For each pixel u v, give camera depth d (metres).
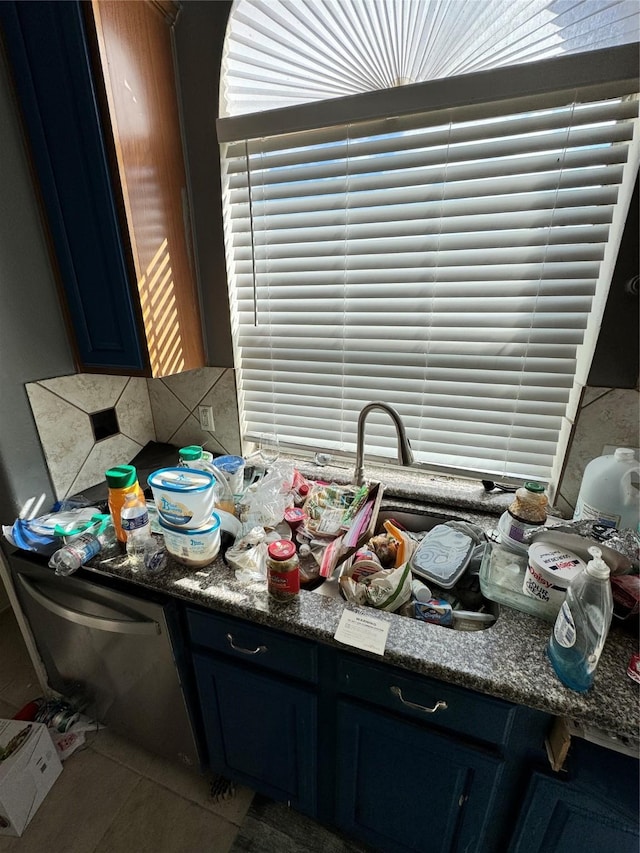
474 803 0.80
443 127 1.03
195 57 1.11
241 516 1.15
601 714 0.60
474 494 1.25
